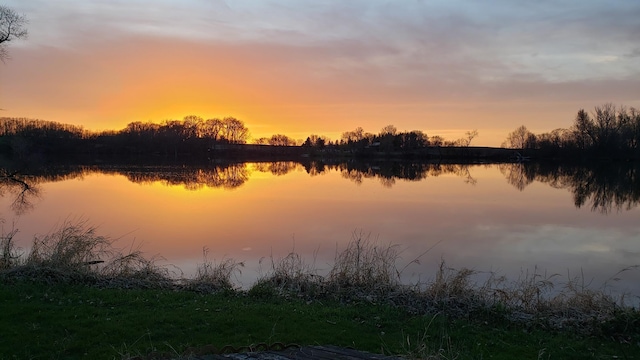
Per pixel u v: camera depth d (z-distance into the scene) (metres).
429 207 20.98
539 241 13.70
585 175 46.75
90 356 5.11
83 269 8.48
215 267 9.66
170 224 15.76
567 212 19.97
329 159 95.12
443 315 7.07
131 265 9.22
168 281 8.76
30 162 54.25
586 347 6.06
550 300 7.84
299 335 6.00
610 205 22.53
